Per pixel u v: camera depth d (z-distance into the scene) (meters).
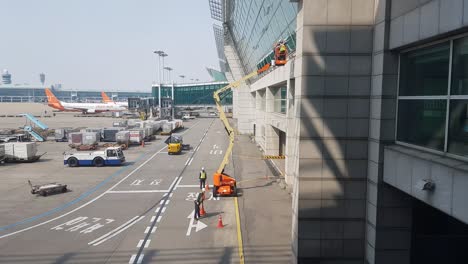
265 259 15.95
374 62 12.67
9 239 18.23
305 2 12.85
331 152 13.38
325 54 13.04
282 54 22.62
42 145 56.12
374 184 12.59
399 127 11.77
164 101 125.75
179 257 16.19
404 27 10.51
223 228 19.70
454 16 7.96
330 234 13.68
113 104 152.50
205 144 56.72
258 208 23.20
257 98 55.16
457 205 7.91
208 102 136.00
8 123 98.56
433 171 8.91
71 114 150.25
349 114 13.22
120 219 21.25
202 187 27.64
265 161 40.94
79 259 15.97
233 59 74.25
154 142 60.81
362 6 12.82
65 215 22.00
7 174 34.09
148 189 28.42
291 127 26.42
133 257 16.20
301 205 13.66
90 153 37.94
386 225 12.46
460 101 8.64
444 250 12.82
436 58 9.74
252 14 42.59
